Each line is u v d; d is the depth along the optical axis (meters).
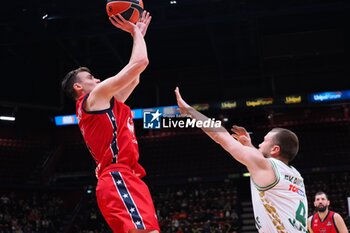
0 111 22.58
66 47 22.25
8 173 25.64
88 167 27.23
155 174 26.39
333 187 24.27
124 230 3.04
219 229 22.20
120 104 3.37
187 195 25.33
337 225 8.32
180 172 26.17
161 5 19.11
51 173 27.06
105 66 25.70
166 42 23.80
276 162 3.34
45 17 19.38
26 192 25.23
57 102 22.52
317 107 27.88
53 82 22.52
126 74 3.12
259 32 23.42
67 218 24.50
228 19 19.80
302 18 22.20
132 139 3.31
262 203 3.32
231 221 22.80
